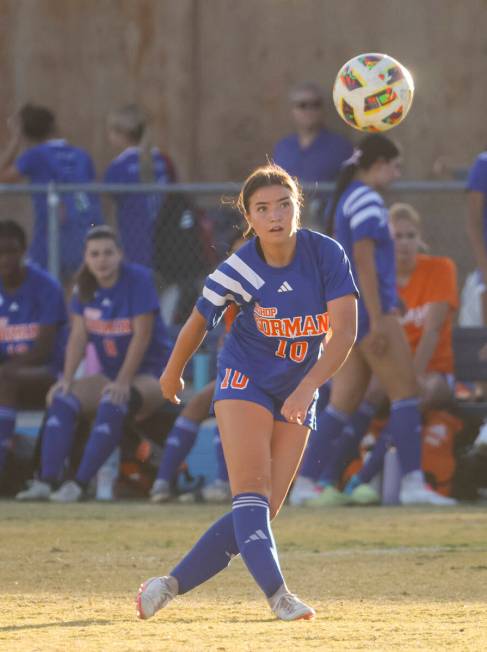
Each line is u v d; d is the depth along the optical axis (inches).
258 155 2326.5
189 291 1621.6
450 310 1461.6
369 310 1299.2
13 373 1512.1
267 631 655.1
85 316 1473.9
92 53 2377.0
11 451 1529.3
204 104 2345.0
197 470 1551.4
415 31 2273.6
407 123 2276.1
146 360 1488.7
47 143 1732.3
